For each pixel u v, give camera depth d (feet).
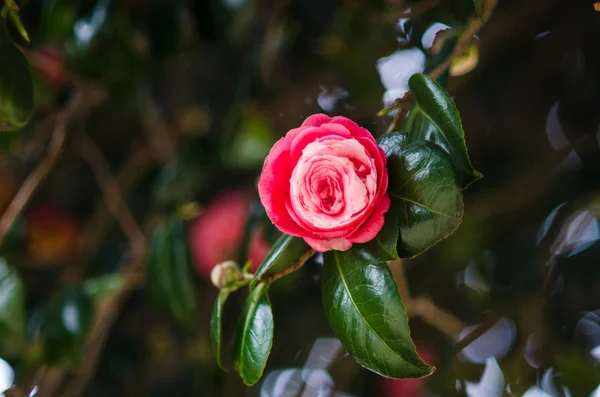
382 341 2.56
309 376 4.22
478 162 3.87
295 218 2.54
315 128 2.57
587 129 3.79
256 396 4.18
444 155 2.53
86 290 3.64
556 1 3.75
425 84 2.61
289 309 4.15
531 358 3.66
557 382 3.63
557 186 3.79
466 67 3.03
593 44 3.79
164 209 3.85
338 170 2.51
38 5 3.81
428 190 2.53
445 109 2.57
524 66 3.84
